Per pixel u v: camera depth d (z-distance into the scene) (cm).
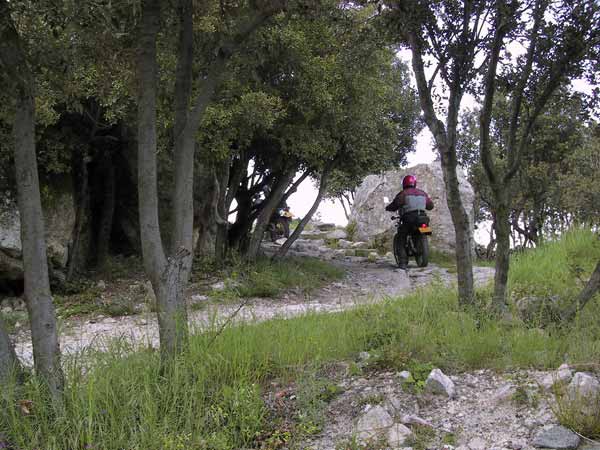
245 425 407
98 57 498
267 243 1939
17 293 1045
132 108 1099
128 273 1216
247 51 609
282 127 1192
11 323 851
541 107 590
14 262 1009
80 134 1140
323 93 1128
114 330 763
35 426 386
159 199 1259
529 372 471
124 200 1305
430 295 707
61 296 1057
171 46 581
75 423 377
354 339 560
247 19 504
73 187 1148
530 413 405
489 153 600
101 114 1157
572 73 579
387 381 475
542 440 366
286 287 1156
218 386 459
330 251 1870
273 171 1391
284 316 688
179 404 419
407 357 502
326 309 768
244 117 1045
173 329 472
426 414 425
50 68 495
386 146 1426
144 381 420
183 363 448
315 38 1095
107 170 1246
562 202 1507
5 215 1000
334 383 481
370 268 1527
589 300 609
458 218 636
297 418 428
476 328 557
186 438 381
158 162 1250
